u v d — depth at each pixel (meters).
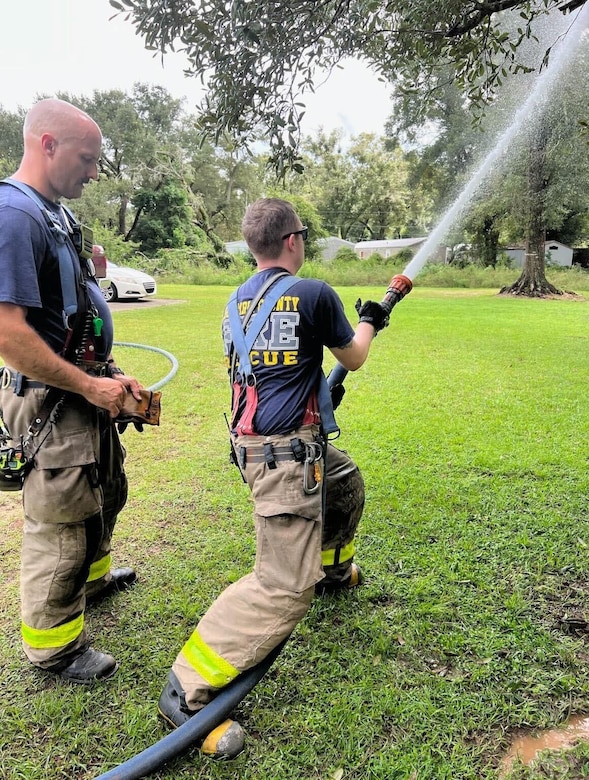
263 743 1.70
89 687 1.92
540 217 18.66
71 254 1.77
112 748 1.69
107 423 2.06
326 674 1.97
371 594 2.40
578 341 8.92
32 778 1.60
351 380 6.32
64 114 1.67
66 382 1.67
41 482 1.77
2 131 38.56
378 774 1.58
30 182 1.73
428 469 3.77
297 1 2.06
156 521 3.11
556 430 4.54
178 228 35.03
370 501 3.29
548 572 2.56
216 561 2.69
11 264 1.54
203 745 1.65
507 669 1.97
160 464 3.94
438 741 1.69
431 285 26.00
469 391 5.82
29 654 1.92
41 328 1.75
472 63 2.75
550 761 1.61
